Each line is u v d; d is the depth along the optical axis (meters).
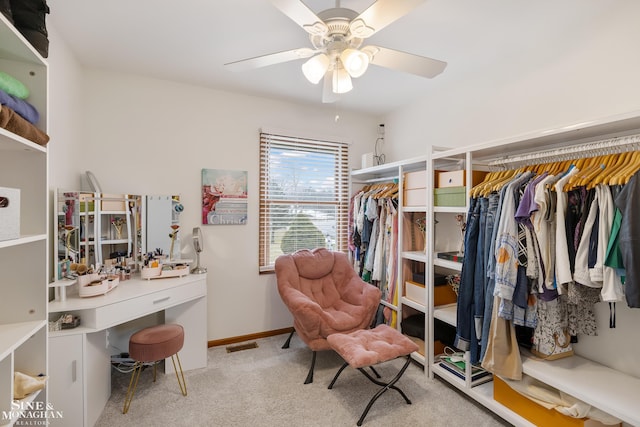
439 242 2.73
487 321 1.78
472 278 1.94
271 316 3.17
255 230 3.09
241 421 1.85
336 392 2.15
